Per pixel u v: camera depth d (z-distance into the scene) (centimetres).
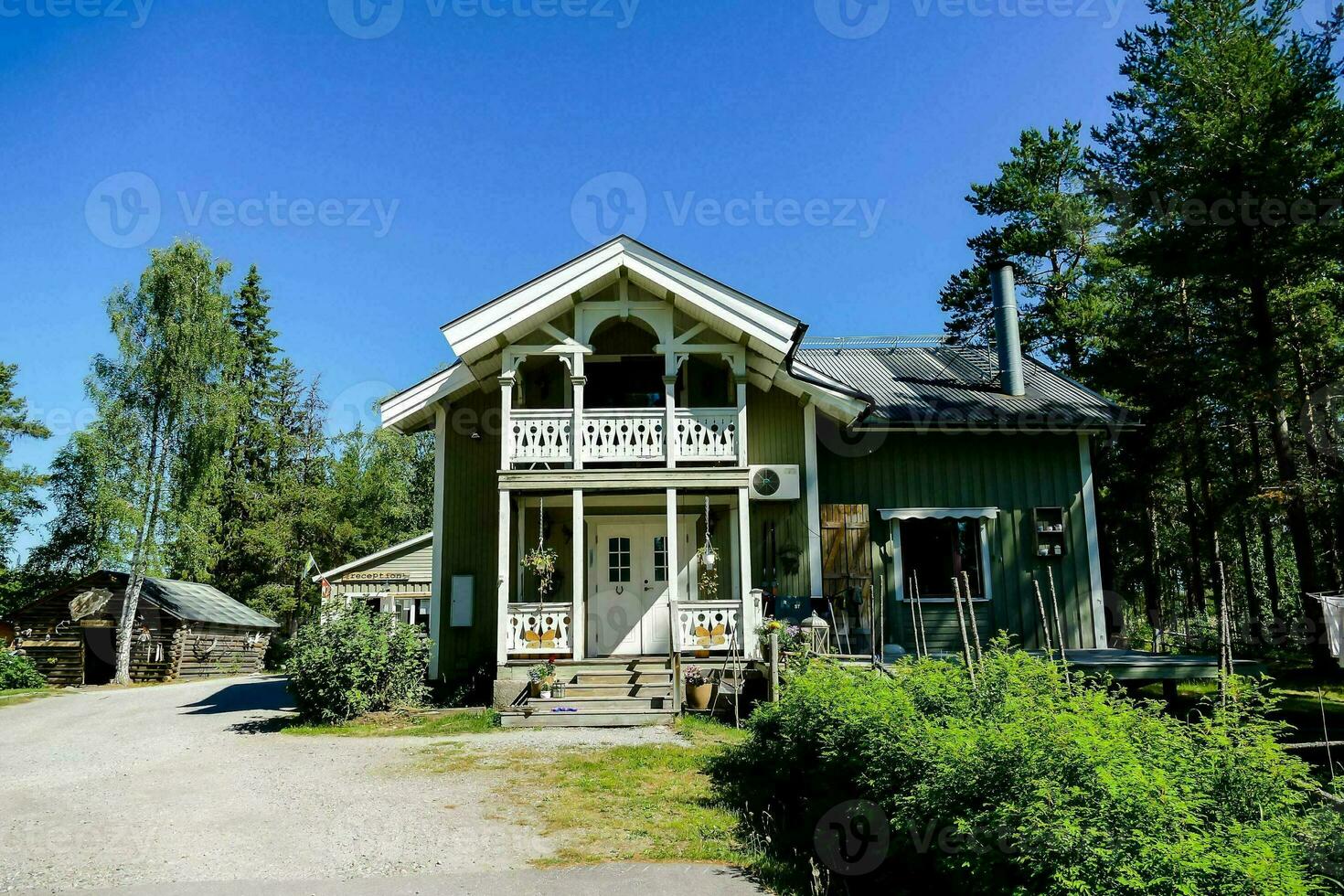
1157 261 1930
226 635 2989
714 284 1402
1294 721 1085
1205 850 350
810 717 769
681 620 1341
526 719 1186
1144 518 2494
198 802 809
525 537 1530
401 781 875
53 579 3412
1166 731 461
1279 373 2228
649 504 1529
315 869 614
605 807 768
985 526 1526
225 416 2756
